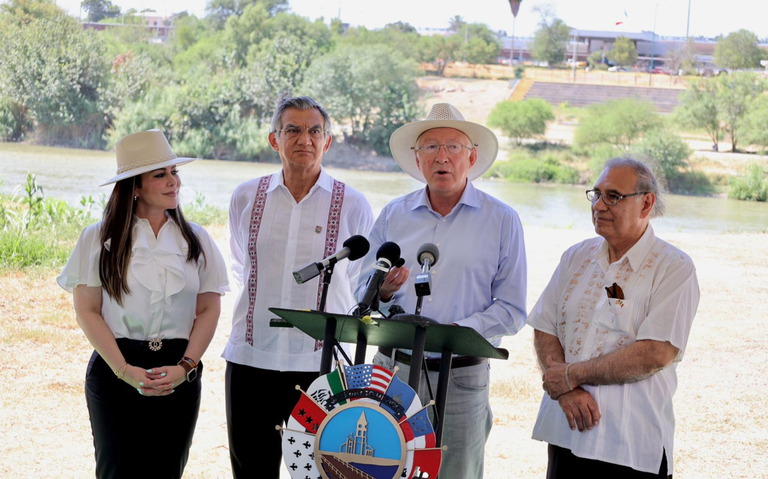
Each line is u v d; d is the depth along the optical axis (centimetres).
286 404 369
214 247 363
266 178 389
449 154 331
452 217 341
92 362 339
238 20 3800
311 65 3700
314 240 373
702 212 2219
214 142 3403
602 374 283
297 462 238
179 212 352
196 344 344
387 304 340
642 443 282
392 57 3725
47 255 1023
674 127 3152
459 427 324
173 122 3381
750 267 1204
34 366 645
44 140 3222
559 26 4128
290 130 369
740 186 2611
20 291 871
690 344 789
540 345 315
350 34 4012
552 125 3416
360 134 3619
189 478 452
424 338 246
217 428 540
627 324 288
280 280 371
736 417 589
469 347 256
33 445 488
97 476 340
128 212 335
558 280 319
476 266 333
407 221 347
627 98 3353
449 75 4009
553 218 2123
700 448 528
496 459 504
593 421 284
